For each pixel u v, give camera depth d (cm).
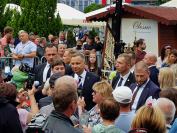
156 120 640
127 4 2166
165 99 779
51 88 927
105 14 2089
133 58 1216
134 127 647
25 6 2564
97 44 2370
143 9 2105
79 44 2503
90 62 1428
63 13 3447
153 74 1273
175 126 758
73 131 658
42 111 893
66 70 1174
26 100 955
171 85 1030
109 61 1568
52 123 662
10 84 846
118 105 771
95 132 752
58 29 2611
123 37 2116
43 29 2564
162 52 1515
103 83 910
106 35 1587
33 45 1670
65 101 666
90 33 2784
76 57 1121
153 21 2094
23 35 1666
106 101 767
